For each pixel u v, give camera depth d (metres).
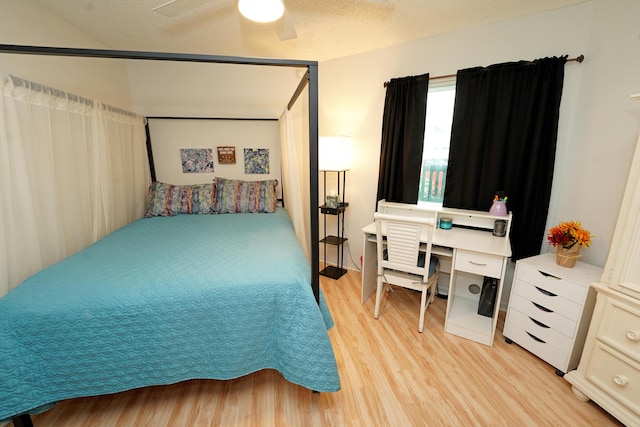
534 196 2.11
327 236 3.31
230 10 2.02
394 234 2.01
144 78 3.10
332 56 2.88
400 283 2.14
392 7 1.95
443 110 2.50
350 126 2.98
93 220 2.29
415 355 1.87
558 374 1.68
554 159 2.03
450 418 1.42
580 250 1.90
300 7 1.95
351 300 2.62
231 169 3.44
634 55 1.61
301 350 1.37
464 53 2.30
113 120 2.55
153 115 3.20
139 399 1.54
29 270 1.65
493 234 2.21
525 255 2.20
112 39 2.51
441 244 2.00
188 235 2.18
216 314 1.36
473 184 2.32
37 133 1.74
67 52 1.20
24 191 1.61
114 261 1.63
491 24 2.17
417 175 2.57
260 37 2.47
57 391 1.28
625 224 1.33
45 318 1.21
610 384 1.40
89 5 1.97
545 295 1.71
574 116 1.98
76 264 1.59
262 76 3.26
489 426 1.38
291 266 1.54
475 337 2.00
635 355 1.29
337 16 2.08
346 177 3.12
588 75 1.88
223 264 1.57
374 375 1.70
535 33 2.03
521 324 1.87
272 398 1.55
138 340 1.31
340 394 1.57
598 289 1.44
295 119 3.31
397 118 2.59
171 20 2.18
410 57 2.54
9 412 1.18
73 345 1.25
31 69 1.91
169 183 3.36
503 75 2.10
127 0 1.91
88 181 2.21
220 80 3.22
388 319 2.30
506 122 2.13
